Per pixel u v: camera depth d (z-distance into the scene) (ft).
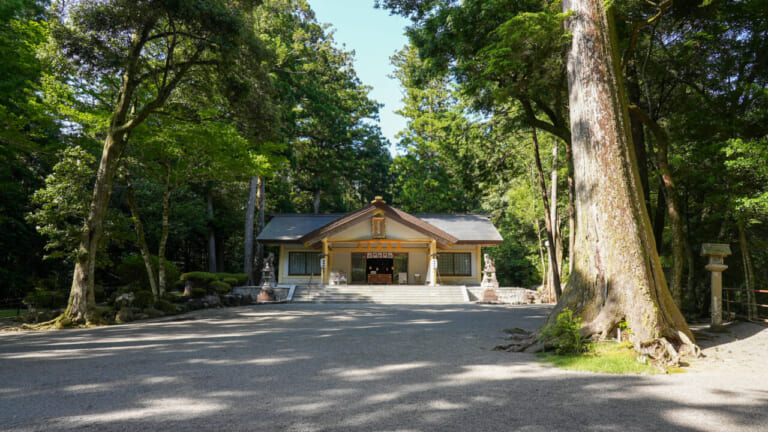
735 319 36.11
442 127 85.97
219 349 25.18
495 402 13.85
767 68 36.88
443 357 22.15
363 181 150.30
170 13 42.06
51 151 54.34
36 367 20.52
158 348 26.05
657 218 44.78
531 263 122.01
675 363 20.18
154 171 59.52
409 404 13.66
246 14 49.90
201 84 53.11
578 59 27.04
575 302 25.29
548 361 21.01
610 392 15.10
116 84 50.26
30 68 50.08
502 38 35.81
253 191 100.48
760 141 32.60
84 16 39.06
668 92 45.88
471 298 77.00
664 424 11.69
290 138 111.24
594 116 25.91
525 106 46.98
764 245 46.44
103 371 19.33
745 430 11.23
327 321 41.63
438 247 89.92
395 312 52.06
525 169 89.35
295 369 19.24
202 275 68.33
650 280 23.59
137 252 92.89
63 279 80.28
